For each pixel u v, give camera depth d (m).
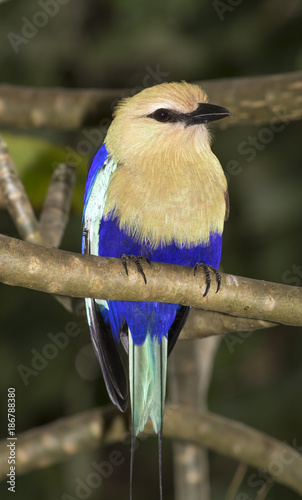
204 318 8.88
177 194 8.85
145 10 14.09
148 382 9.05
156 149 9.14
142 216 8.84
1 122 11.95
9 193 9.00
